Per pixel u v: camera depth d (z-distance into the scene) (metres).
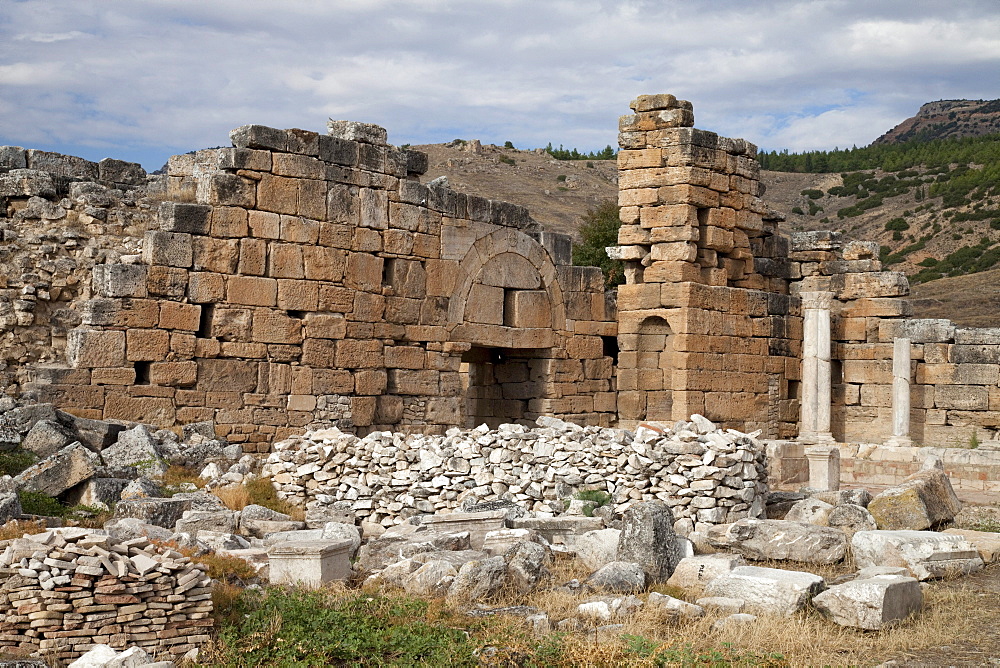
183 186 23.92
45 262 20.92
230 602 11.34
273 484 18.48
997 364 33.16
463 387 32.97
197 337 21.12
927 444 33.97
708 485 17.64
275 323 22.05
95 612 10.20
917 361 34.28
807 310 32.47
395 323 24.33
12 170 21.86
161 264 20.58
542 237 28.31
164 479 17.52
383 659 10.42
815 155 163.50
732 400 30.52
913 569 14.31
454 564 13.24
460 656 10.23
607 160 129.75
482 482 18.25
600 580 13.30
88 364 19.69
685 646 10.62
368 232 23.72
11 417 17.42
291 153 22.34
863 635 11.54
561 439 18.61
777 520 16.52
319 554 12.76
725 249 30.69
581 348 29.42
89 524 14.71
